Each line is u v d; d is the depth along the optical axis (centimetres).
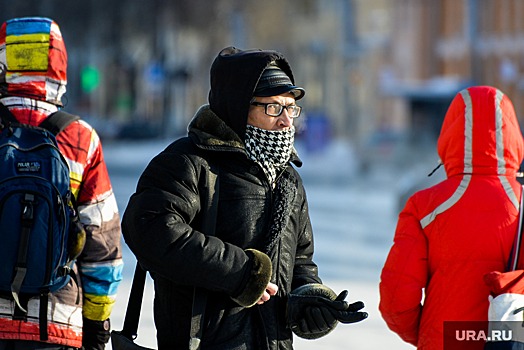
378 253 3212
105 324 884
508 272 845
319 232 3825
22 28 883
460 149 898
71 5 10944
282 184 854
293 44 14050
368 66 12319
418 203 905
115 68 15325
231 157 841
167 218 801
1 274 821
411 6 9825
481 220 879
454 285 879
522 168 1023
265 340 829
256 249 834
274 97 846
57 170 845
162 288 836
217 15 11906
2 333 820
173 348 834
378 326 1916
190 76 11612
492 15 8875
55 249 831
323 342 1750
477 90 903
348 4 12512
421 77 9731
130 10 11369
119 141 12056
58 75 887
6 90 876
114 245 877
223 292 821
